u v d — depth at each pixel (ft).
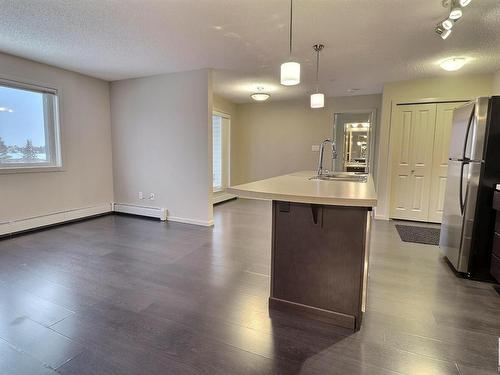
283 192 6.01
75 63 13.00
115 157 16.90
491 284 8.39
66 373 4.91
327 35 9.60
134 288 7.97
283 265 6.80
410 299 7.51
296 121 21.58
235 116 23.20
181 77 14.39
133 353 5.41
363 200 5.12
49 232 13.17
